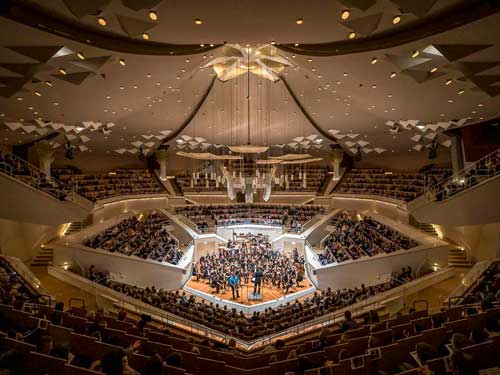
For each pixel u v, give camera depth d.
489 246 17.75
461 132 22.28
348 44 11.77
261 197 37.75
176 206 33.81
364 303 14.04
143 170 36.78
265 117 24.27
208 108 22.50
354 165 37.69
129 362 6.11
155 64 12.80
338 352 7.21
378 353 6.33
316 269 21.66
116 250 19.86
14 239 18.45
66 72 12.02
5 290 11.44
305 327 12.38
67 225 23.48
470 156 21.83
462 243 19.95
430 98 15.04
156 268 20.17
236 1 8.10
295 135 28.33
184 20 8.99
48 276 16.89
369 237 23.38
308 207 33.72
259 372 6.57
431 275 16.44
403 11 8.45
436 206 17.50
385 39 10.76
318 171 38.28
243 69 18.47
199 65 14.61
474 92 13.68
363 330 8.55
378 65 12.30
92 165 34.28
